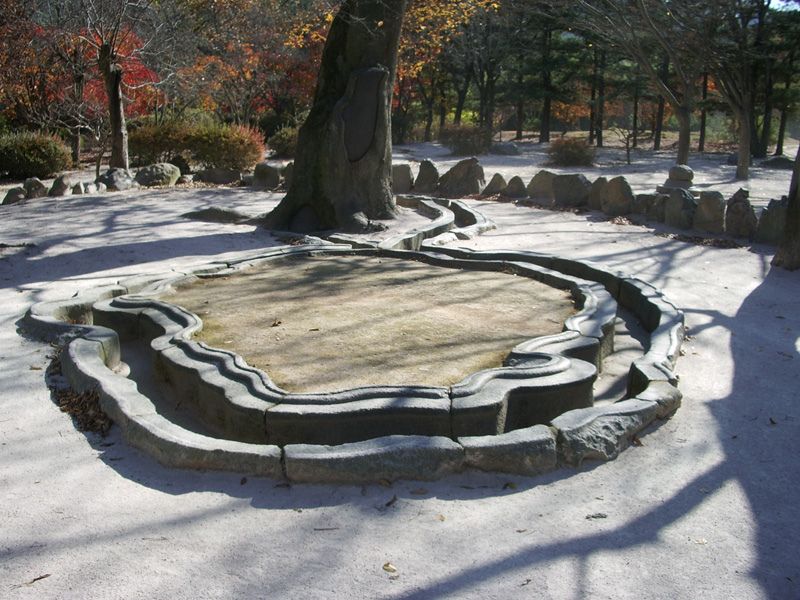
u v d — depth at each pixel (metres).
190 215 13.27
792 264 9.73
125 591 3.21
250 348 6.01
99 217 13.38
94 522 3.74
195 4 30.66
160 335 6.49
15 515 3.80
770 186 22.55
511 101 44.31
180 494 4.02
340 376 5.40
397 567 3.39
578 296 7.56
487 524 3.76
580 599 3.19
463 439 4.28
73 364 5.51
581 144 29.52
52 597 3.17
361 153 12.16
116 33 20.19
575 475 4.30
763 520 3.85
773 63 35.47
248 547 3.53
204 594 3.20
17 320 7.08
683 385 5.73
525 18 36.97
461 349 6.00
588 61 40.66
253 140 23.61
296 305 7.28
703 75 39.00
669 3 21.06
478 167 17.41
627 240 11.70
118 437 4.69
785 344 6.76
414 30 22.23
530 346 5.84
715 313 7.73
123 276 8.97
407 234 10.95
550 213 14.70
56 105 25.17
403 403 4.73
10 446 4.58
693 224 12.65
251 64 31.69
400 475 4.12
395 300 7.47
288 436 4.71
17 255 10.08
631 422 4.70
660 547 3.59
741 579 3.36
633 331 7.61
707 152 39.88
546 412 5.14
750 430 4.93
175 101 31.33
